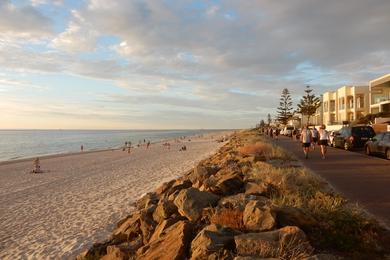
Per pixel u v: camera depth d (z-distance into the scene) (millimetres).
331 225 5812
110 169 29688
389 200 8789
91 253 8250
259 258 4598
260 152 20234
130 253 6969
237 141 42219
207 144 68938
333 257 4762
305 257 4652
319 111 86000
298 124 98375
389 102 47938
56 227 12305
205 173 13289
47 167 33375
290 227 5180
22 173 29422
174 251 5605
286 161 16703
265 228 5668
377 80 49469
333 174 13398
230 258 4902
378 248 5281
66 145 91125
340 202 7520
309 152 23797
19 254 9969
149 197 13602
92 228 11750
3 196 19031
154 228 8102
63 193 18969
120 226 10539
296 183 9539
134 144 87938
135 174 25312
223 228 5637
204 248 5105
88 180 23500
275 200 7285
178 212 8039
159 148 60281
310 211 6418
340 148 27891
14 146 88875
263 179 10062
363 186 10820
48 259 9352
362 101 62781
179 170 25812
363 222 6137
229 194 9281
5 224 13227
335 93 72812
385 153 19078
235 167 14062
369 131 25297
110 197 16859
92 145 89500
